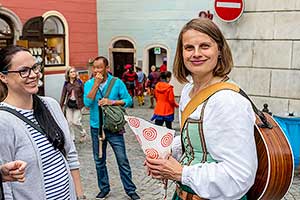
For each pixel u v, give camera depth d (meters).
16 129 2.31
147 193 5.48
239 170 1.75
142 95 15.61
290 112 5.79
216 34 1.93
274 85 5.88
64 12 16.45
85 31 17.61
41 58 12.64
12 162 2.08
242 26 6.00
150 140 2.01
